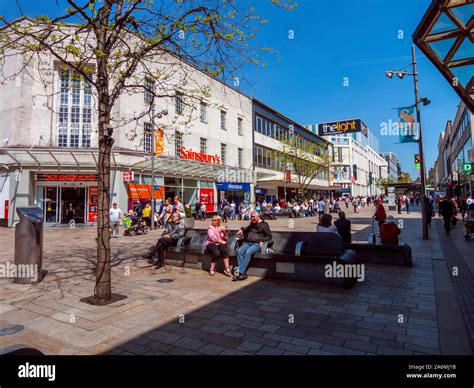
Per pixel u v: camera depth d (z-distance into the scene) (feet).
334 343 12.60
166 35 18.57
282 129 143.84
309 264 21.31
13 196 63.87
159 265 26.45
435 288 20.04
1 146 64.90
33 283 21.38
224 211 81.97
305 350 12.04
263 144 126.52
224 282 21.85
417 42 17.11
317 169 100.32
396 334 13.37
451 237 44.78
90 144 67.97
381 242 28.63
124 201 68.08
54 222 67.46
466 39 16.20
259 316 15.52
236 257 24.36
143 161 66.90
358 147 282.56
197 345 12.51
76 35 18.02
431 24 15.88
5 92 65.57
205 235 27.22
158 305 17.17
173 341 12.88
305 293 19.19
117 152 66.95
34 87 65.00
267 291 19.66
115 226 48.16
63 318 15.34
